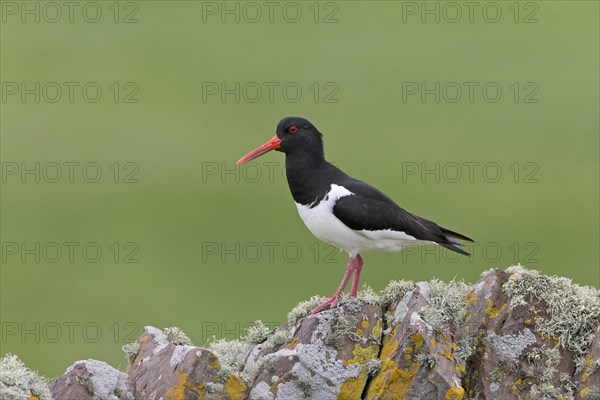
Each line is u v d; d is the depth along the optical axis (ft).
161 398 31.86
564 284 33.78
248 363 34.01
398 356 31.63
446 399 31.24
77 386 31.81
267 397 32.17
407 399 31.42
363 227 38.55
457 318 33.63
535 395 32.24
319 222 39.47
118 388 32.19
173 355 32.68
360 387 32.32
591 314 32.68
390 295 34.45
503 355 32.76
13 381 30.45
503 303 33.63
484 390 32.60
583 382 32.01
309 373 32.48
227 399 31.89
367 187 39.22
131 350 35.40
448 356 32.19
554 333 32.78
